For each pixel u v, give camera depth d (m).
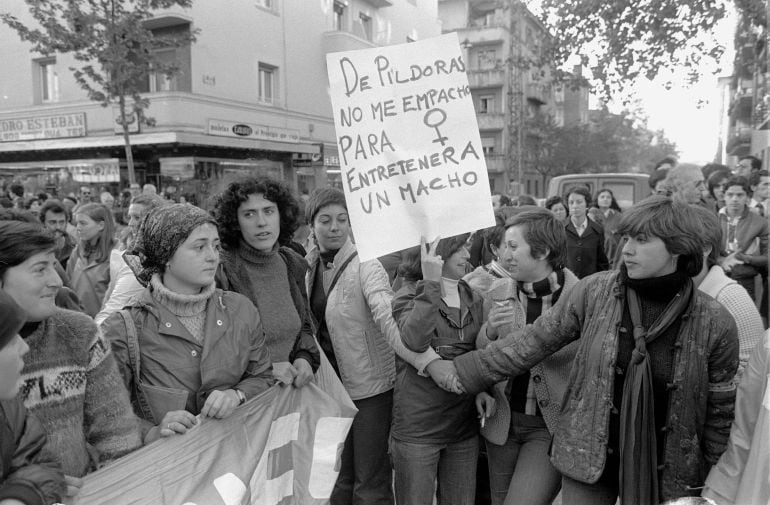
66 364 1.80
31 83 18.25
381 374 2.98
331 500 3.15
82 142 17.09
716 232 2.45
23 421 1.60
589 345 2.10
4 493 1.45
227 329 2.24
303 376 2.57
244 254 2.74
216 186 2.84
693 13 6.64
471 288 2.77
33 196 11.45
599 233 7.03
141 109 13.23
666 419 1.98
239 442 2.24
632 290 2.06
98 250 4.61
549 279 2.64
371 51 2.53
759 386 1.86
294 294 2.85
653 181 6.37
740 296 2.39
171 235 2.13
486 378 2.42
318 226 3.06
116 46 12.25
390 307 2.77
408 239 2.52
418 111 2.54
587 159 32.88
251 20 17.81
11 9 18.05
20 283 1.66
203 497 2.07
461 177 2.51
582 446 2.10
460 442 2.72
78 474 1.80
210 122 16.48
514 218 2.66
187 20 15.73
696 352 1.93
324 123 20.98
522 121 32.88
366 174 2.53
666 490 1.97
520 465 2.61
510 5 10.00
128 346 2.11
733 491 1.86
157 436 2.03
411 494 2.68
